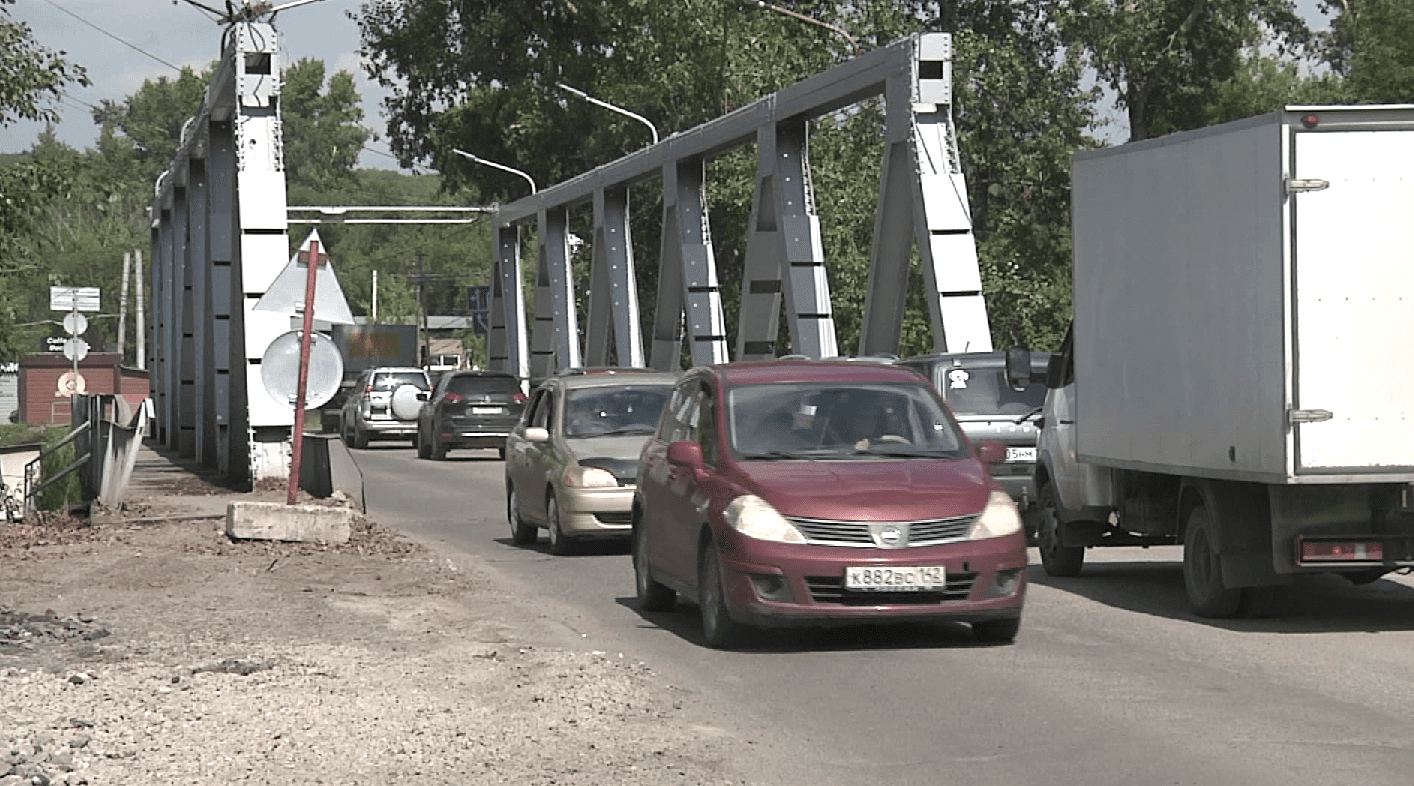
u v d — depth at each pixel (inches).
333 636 477.1
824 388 509.4
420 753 323.3
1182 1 2292.1
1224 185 510.6
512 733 342.3
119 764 311.6
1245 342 498.9
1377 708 373.4
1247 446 496.7
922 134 1134.4
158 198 1823.3
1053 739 344.5
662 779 305.6
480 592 585.9
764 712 375.9
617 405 775.1
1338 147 480.7
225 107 1198.9
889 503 454.3
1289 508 492.7
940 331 1108.5
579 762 317.7
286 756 319.3
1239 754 327.3
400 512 987.3
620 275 1884.8
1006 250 2342.5
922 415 506.0
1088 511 620.4
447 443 1584.6
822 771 315.9
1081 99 2363.4
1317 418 480.4
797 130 1390.3
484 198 2881.4
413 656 438.0
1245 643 472.1
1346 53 2474.2
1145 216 559.2
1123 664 437.7
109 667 417.7
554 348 2186.3
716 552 468.1
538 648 456.4
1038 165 2336.4
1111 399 585.0
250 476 1083.3
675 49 2288.4
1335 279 481.1
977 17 2527.1
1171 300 542.0
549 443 761.6
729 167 2242.9
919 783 306.2
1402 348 482.0
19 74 933.2
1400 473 481.7
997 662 442.6
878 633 497.7
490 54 2738.7
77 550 703.1
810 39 2297.0
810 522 452.4
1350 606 553.0
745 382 512.4
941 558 451.2
